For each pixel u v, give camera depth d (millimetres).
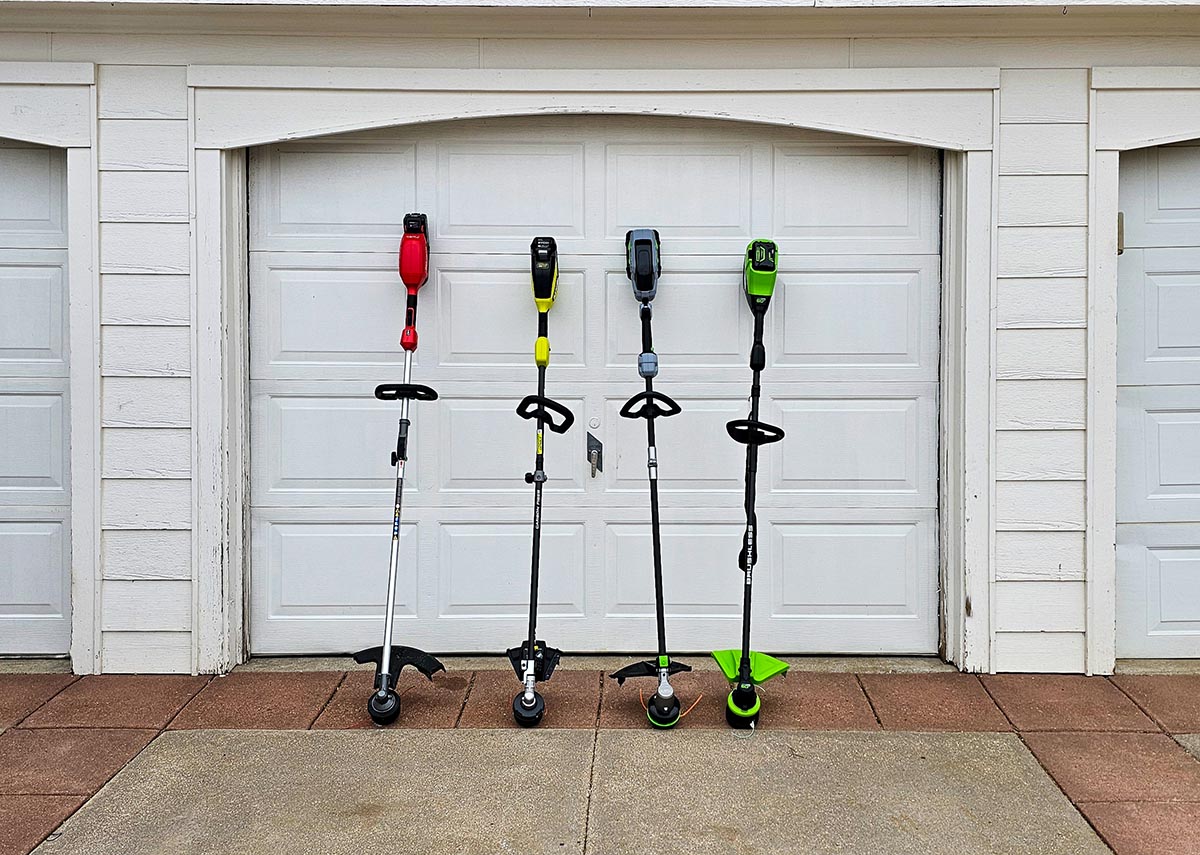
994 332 4062
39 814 3086
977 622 4125
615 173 4207
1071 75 4027
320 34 4016
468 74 4020
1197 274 4215
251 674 4148
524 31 4004
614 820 3051
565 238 4215
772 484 4258
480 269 4215
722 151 4203
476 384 4238
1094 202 4035
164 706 3850
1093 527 4090
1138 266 4215
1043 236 4059
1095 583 4098
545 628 4289
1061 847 2912
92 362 4066
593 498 4262
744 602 3715
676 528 4270
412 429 4246
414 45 4031
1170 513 4266
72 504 4117
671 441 4254
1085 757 3441
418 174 4203
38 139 4027
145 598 4133
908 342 4238
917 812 3096
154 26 3990
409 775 3318
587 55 4027
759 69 4031
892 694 3945
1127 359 4238
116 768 3375
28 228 4199
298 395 4242
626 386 4238
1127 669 4195
